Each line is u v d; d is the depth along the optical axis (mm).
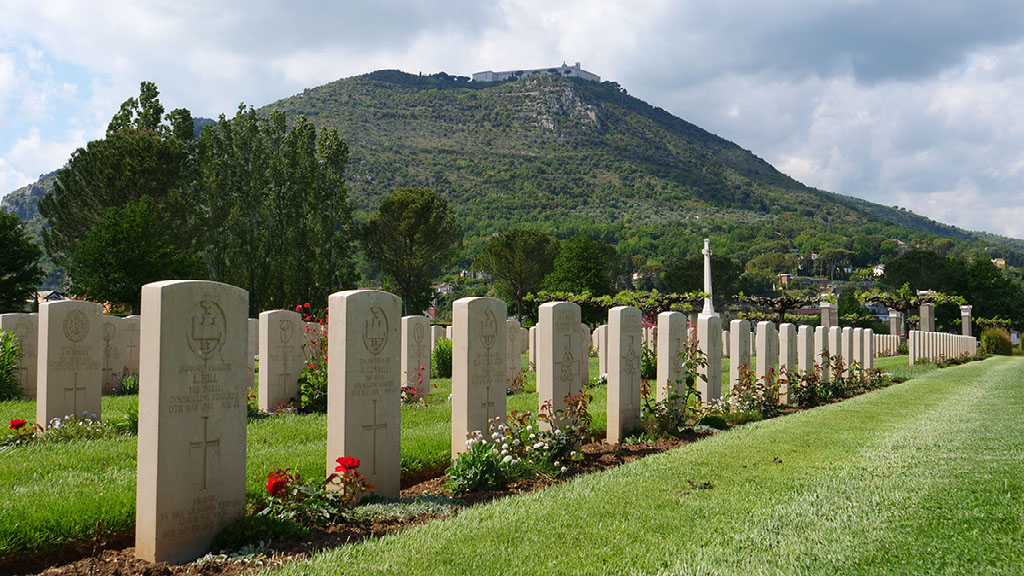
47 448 9242
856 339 23281
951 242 146250
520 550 5371
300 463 8078
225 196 45875
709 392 14188
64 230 40250
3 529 5480
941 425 11734
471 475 7664
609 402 11000
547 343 10242
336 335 7402
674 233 169875
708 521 6133
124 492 6730
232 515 6043
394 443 7789
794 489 7254
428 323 16719
